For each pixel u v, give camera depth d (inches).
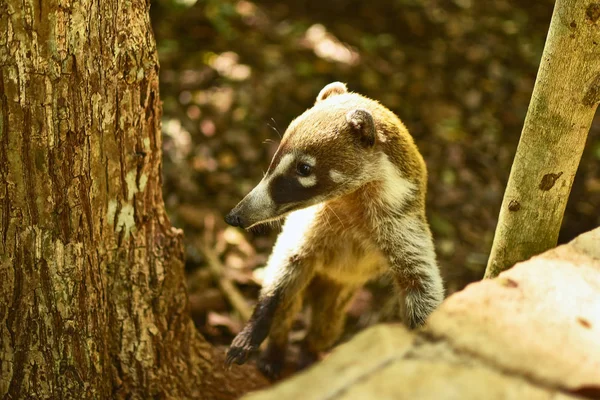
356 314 274.1
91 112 158.2
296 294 210.7
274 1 420.5
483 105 384.5
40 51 147.6
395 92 375.9
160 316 185.9
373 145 185.9
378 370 102.0
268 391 100.6
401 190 196.1
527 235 166.6
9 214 157.9
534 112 157.6
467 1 455.5
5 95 148.9
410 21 423.5
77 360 169.5
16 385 169.0
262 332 202.1
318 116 190.9
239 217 187.3
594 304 120.6
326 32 401.1
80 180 160.6
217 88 354.3
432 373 100.9
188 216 295.9
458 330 109.2
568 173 160.1
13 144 152.4
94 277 169.0
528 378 101.7
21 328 165.6
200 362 202.1
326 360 105.9
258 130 338.0
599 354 107.8
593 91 149.6
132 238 176.9
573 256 135.9
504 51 422.6
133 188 173.0
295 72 369.4
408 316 196.1
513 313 115.4
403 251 196.7
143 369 184.2
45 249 160.7
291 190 186.9
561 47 148.6
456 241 310.3
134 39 161.0
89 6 150.7
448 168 343.9
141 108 168.2
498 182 343.0
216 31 387.2
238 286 281.4
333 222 201.8
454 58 410.0
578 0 143.2
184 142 325.1
